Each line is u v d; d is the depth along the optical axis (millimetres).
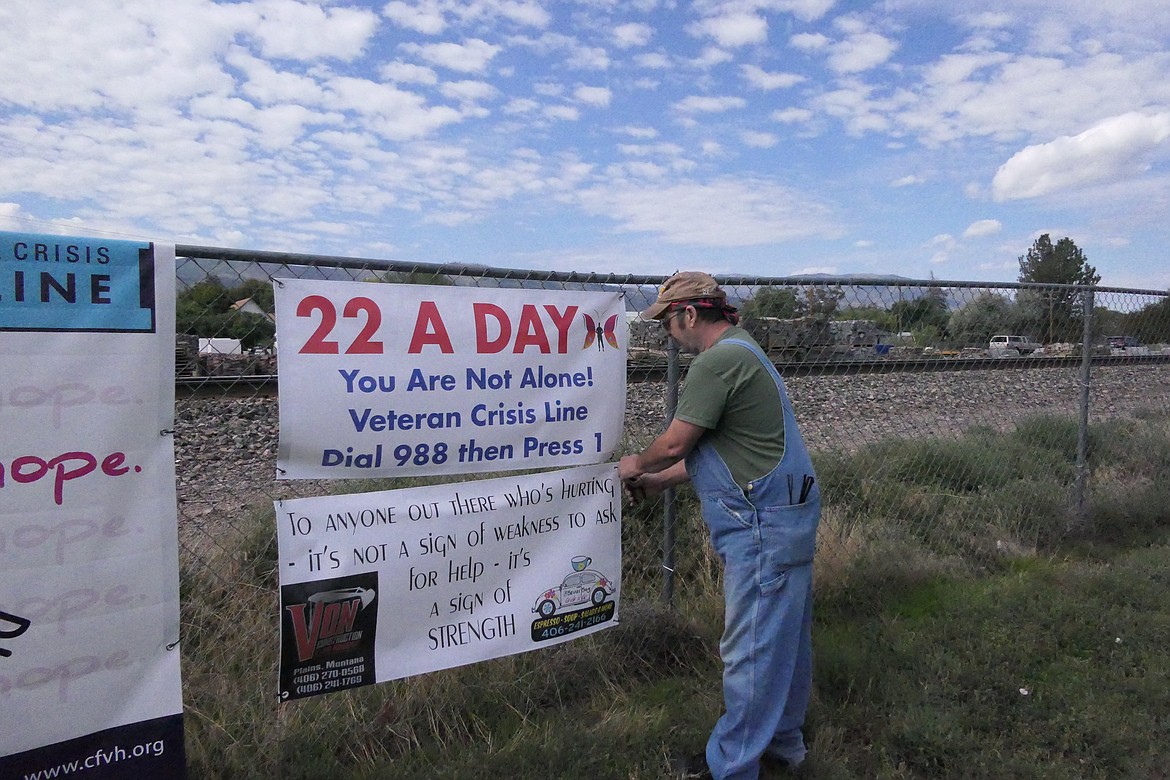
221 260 2506
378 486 4199
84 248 2225
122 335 2289
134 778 2393
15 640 2188
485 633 3053
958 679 3480
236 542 4090
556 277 3188
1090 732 3107
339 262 2756
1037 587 4520
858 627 4078
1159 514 5977
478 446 2990
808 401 7672
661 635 3656
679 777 2844
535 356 3094
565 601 3238
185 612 3492
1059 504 5719
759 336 4254
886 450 6363
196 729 2852
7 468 2146
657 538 4441
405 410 2824
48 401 2191
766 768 2979
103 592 2307
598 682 3436
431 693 3164
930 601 4426
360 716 3012
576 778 2791
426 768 2812
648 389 6387
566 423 3188
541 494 3154
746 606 2674
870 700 3369
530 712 3221
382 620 2844
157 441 2371
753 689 2678
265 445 6516
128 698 2369
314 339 2648
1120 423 7562
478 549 3021
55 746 2268
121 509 2320
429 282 3018
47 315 2184
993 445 6723
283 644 2672
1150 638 3871
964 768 2896
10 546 2166
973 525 5395
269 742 2852
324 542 2719
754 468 2641
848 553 4609
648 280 3426
